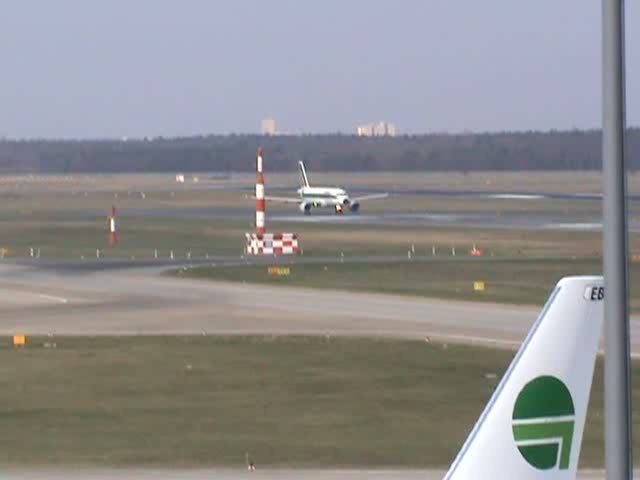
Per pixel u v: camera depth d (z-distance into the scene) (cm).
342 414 12019
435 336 17250
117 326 18425
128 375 14200
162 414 11994
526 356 4341
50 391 13212
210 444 10562
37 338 17175
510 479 4303
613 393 3409
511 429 4312
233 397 12888
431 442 10725
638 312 19662
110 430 11206
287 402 12631
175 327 18250
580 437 4359
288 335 17350
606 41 3391
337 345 16450
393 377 14088
